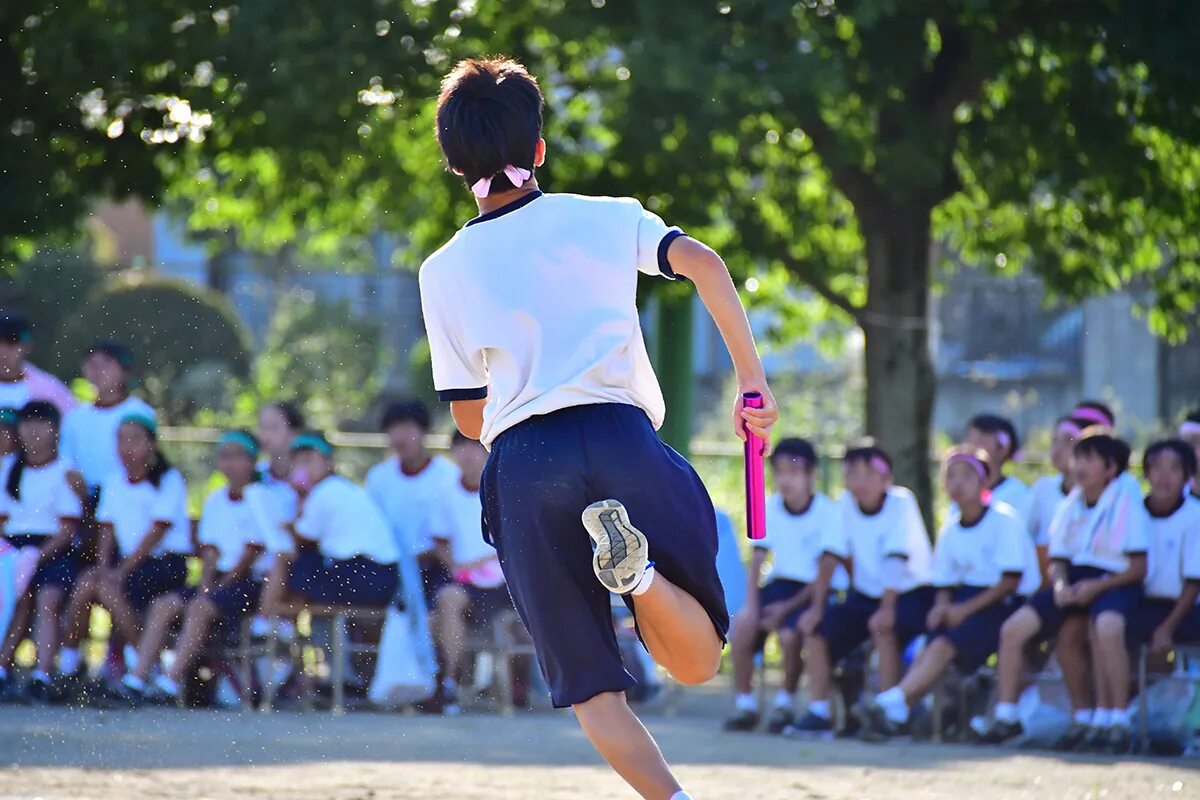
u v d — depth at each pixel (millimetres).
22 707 22719
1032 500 23703
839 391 54750
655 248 9781
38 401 23969
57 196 30672
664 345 32938
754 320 64750
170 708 23000
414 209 34219
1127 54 27641
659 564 9672
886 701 21422
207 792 15594
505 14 28141
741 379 9766
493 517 9977
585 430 9633
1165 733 20125
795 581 23422
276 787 15984
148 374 48281
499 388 9875
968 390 66188
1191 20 27312
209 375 50219
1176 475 20656
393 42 27062
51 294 46250
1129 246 33312
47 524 23781
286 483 24016
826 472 31172
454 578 24578
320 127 27516
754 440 9758
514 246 9805
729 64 25344
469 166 10008
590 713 9773
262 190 34906
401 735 20562
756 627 23016
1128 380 63562
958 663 21562
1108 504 20688
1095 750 19969
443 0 27375
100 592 23500
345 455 32719
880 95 27422
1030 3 28281
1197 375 62438
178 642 23484
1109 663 20000
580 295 9727
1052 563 21234
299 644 23844
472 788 16125
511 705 24031
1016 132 29562
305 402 57562
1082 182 31141
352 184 32156
